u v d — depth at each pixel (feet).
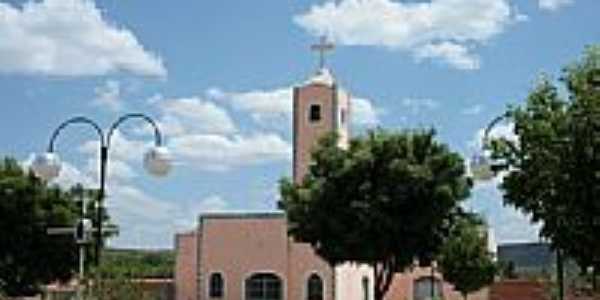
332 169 141.38
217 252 223.92
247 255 222.28
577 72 72.18
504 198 75.20
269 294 220.64
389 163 138.82
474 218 153.69
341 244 139.95
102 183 92.58
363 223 137.90
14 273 169.89
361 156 139.64
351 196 139.85
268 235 221.66
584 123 69.72
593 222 69.46
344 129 224.12
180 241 226.99
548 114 73.36
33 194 168.55
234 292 222.28
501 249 282.36
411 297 248.93
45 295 183.62
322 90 218.59
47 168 81.66
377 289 143.23
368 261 141.08
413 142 140.56
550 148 71.61
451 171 140.15
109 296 134.00
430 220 138.51
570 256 73.20
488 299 246.88
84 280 116.16
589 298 131.23
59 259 168.35
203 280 223.71
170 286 224.94
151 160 78.89
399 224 138.10
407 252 139.64
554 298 165.17
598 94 70.13
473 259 210.79
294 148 219.20
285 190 146.72
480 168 77.51
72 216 167.12
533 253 277.85
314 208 141.38
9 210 167.94
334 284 215.92
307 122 219.00
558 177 70.59
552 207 71.36
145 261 256.11
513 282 246.47
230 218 223.92
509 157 75.25
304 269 218.79
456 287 215.92
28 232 168.04
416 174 137.80
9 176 169.27
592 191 69.31
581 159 69.62
